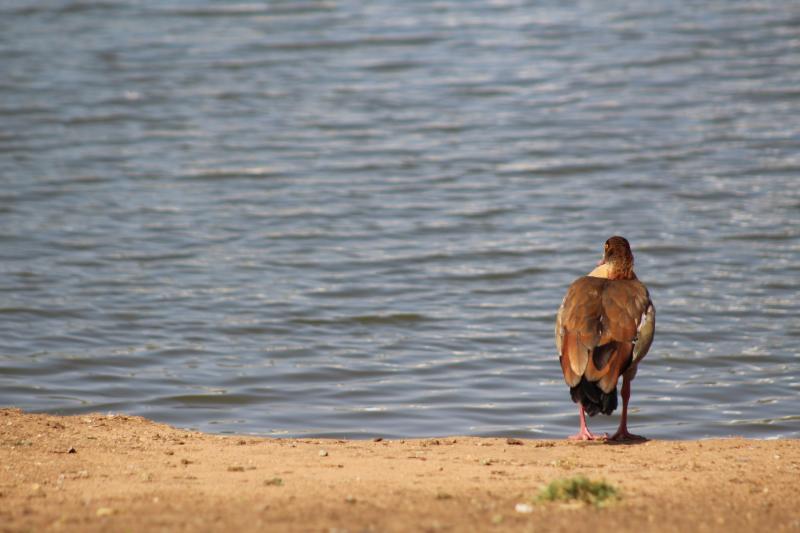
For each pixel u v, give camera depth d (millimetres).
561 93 34938
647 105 33344
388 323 17828
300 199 25641
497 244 22297
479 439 10961
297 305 18609
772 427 13180
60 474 8984
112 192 26094
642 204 24891
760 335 17125
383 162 28641
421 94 35188
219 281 19922
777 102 33188
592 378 10016
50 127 31922
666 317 18094
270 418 13406
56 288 19328
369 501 7789
